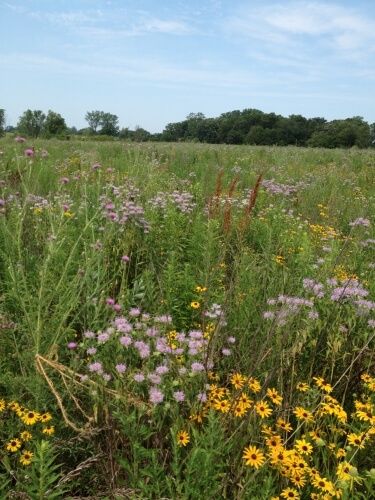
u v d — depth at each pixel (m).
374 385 2.72
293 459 2.12
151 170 7.62
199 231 4.98
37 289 3.20
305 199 8.88
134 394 2.45
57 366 2.42
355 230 6.62
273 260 4.47
